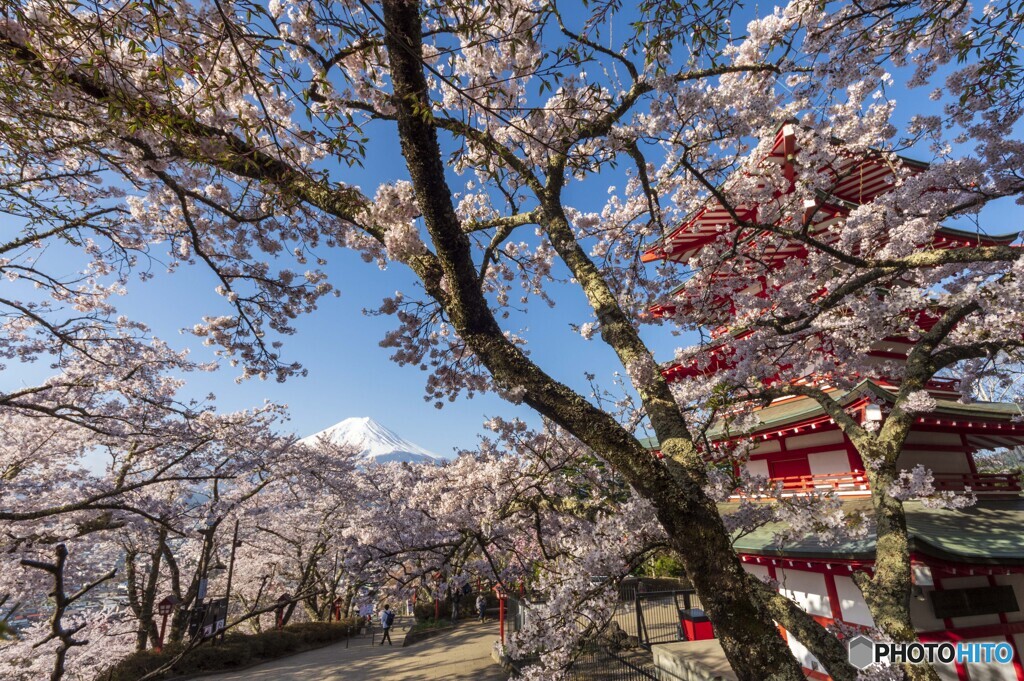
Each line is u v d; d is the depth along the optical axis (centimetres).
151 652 1555
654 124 470
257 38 347
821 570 952
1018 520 912
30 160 500
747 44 607
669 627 1541
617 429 360
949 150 580
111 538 1719
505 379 376
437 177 366
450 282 387
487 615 2584
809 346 843
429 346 759
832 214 914
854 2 486
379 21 292
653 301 824
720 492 565
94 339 1050
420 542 1505
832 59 549
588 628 532
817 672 1027
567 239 532
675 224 1126
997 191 564
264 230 842
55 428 1325
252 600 2814
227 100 445
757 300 759
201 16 362
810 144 644
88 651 1196
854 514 754
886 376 1001
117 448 1562
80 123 446
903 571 542
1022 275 479
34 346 1218
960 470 1097
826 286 752
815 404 1104
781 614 431
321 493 2305
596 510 787
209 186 825
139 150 503
